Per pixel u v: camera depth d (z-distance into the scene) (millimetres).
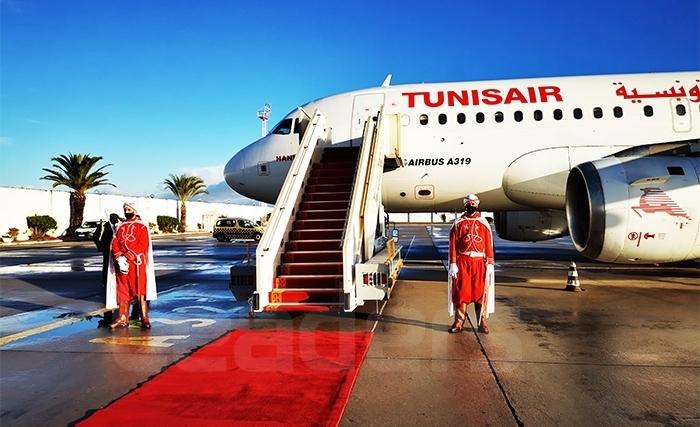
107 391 4016
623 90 10688
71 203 37875
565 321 6383
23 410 3639
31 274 13023
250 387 4051
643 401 3695
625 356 4828
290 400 3766
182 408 3635
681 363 4602
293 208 8039
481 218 5793
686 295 8250
